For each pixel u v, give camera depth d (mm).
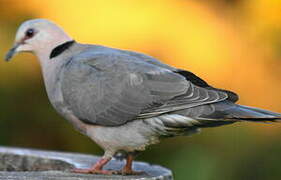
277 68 14242
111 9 13508
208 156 13219
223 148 13445
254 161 13492
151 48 13445
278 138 13586
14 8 13727
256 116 8500
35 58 13609
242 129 13484
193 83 9188
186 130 9188
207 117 8750
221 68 13742
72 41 10023
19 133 13883
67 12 13531
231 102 8898
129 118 9109
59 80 9578
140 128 9148
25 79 13648
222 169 13266
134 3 13602
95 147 13797
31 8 13703
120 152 9641
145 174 9211
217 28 13914
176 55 13531
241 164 13422
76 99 9328
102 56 9438
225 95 8812
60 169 10000
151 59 9523
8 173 8922
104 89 9203
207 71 13648
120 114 9141
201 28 13742
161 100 8977
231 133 13461
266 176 13508
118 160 10320
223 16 14062
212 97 8789
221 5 14062
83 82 9328
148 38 13461
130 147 9281
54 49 9938
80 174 9039
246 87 14125
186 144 13422
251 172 13461
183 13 13727
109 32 13398
